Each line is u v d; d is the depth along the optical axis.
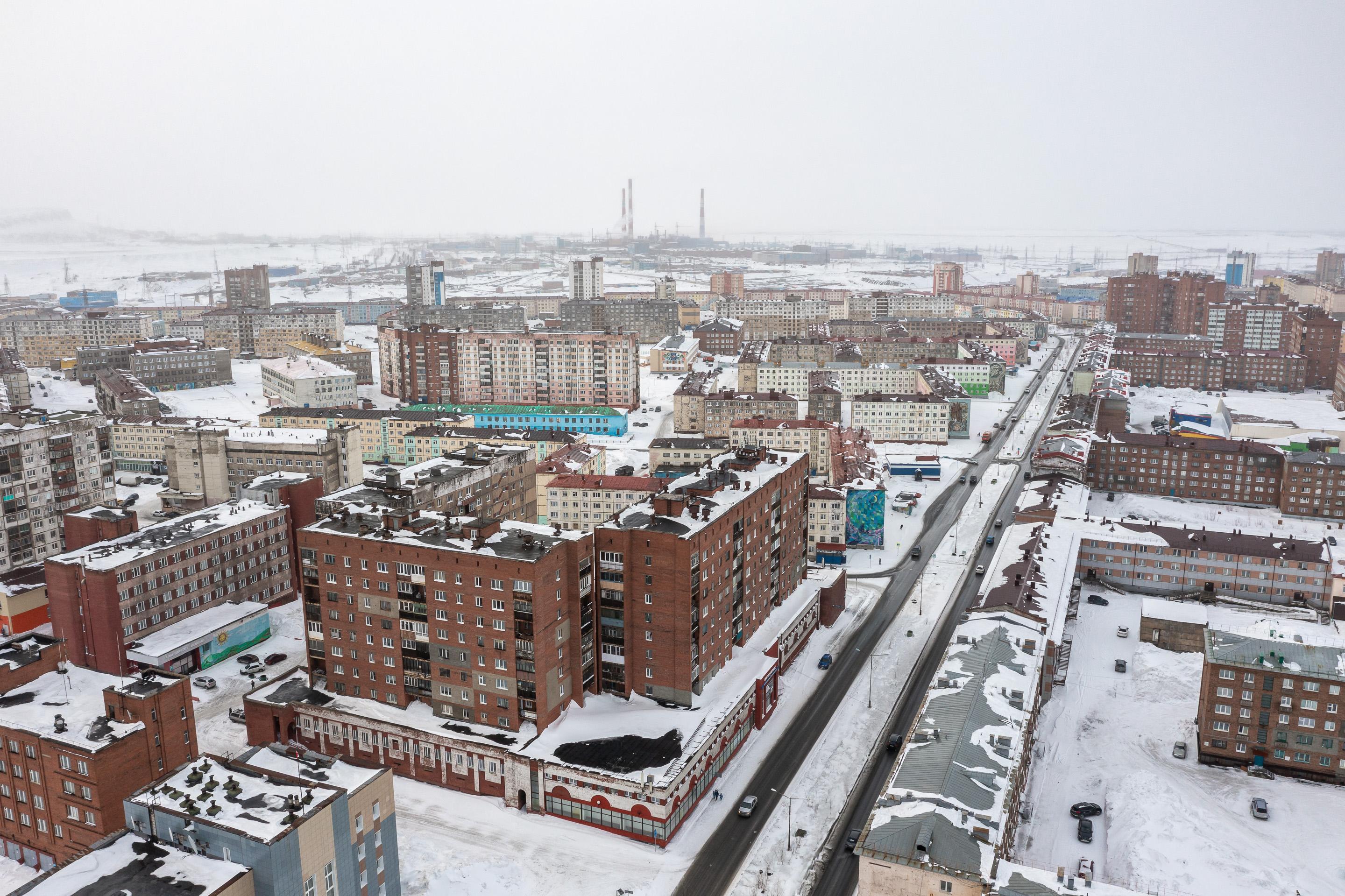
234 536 188.88
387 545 143.25
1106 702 163.00
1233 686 140.25
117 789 117.81
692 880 120.19
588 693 151.12
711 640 152.38
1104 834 127.69
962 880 97.94
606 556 145.75
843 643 187.88
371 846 108.31
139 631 169.88
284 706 148.12
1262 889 113.12
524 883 119.50
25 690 132.12
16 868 123.12
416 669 146.12
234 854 95.00
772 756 148.50
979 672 141.00
